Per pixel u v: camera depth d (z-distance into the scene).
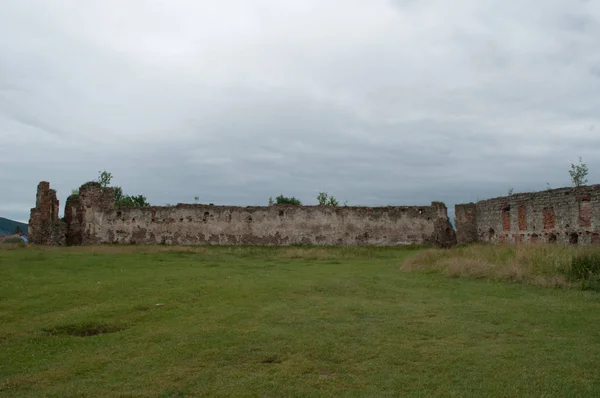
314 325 9.63
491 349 8.03
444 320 9.98
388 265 20.88
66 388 6.70
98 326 9.96
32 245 29.20
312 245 36.12
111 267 18.58
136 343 8.68
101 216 37.00
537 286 13.84
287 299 12.36
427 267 18.17
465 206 36.19
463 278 15.75
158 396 6.40
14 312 11.05
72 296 12.66
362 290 13.70
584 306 11.07
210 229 36.22
